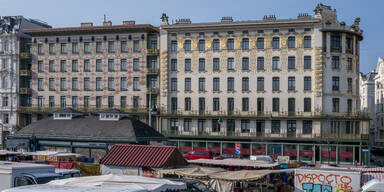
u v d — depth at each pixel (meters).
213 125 72.56
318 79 68.62
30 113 80.94
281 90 70.25
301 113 69.06
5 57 82.56
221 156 61.78
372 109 108.94
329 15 71.88
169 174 32.28
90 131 53.66
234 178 26.78
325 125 68.31
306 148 68.44
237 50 72.06
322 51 68.81
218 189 29.50
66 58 79.50
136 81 75.88
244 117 70.69
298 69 69.69
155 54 74.62
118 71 76.69
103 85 77.31
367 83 109.12
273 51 70.69
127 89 76.12
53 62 80.31
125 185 18.91
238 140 71.06
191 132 73.06
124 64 76.56
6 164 24.66
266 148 69.88
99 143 51.84
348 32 69.44
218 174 28.25
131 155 33.97
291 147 69.12
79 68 78.75
